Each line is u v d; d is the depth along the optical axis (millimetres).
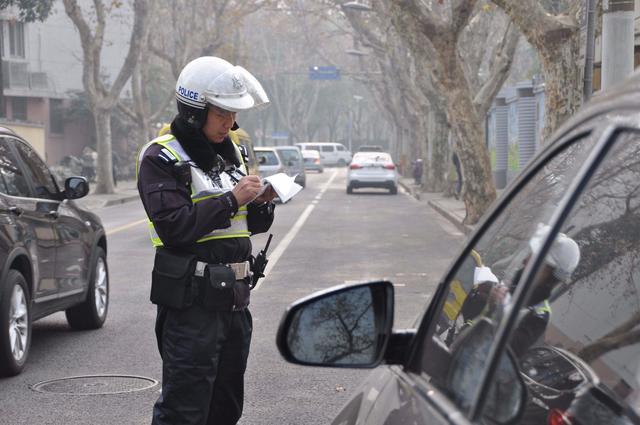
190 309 5871
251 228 6289
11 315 10828
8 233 10695
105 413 9461
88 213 13711
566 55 24281
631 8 16688
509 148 59156
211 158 5922
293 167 63594
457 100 30406
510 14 24562
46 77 71062
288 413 9523
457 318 3564
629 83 2947
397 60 60031
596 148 2955
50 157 72938
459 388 3176
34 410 9562
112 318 14688
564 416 3059
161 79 80250
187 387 5898
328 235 29375
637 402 2781
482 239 3736
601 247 3213
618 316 3064
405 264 21938
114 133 75812
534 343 3156
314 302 3779
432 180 54219
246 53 74188
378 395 3805
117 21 77062
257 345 12719
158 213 5758
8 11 65562
